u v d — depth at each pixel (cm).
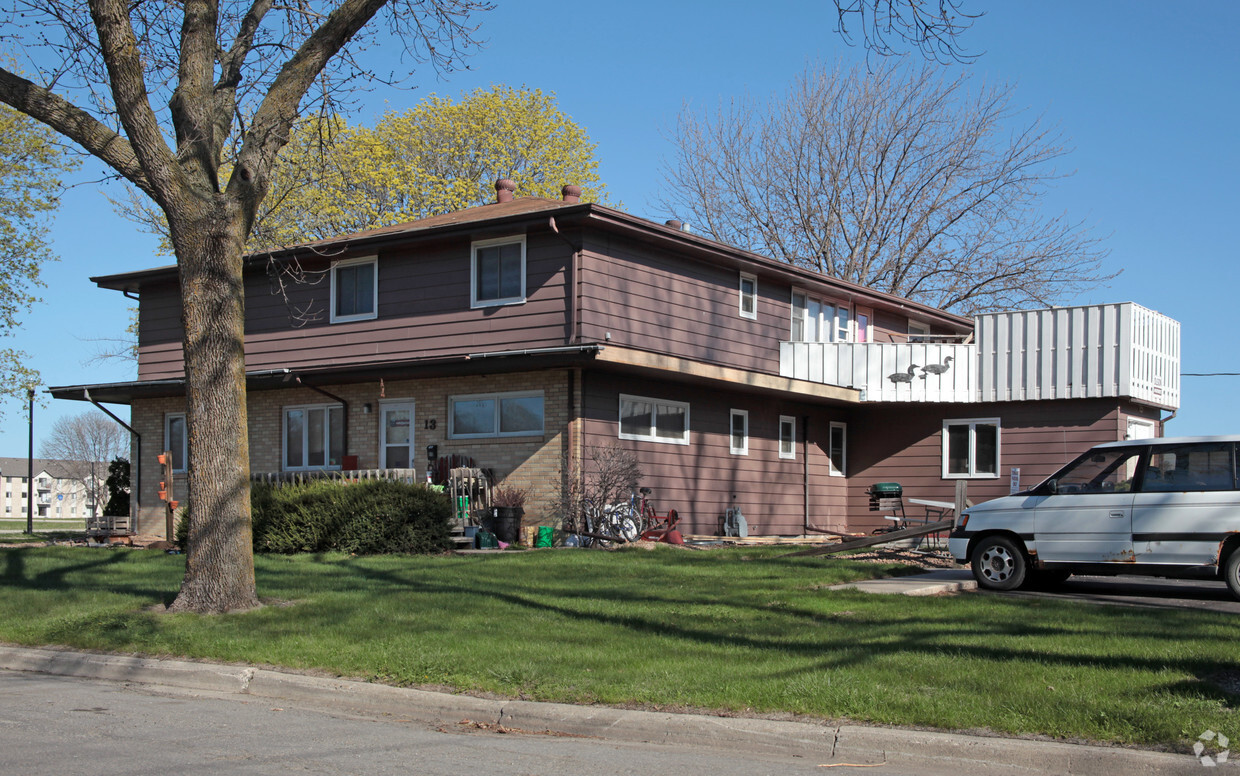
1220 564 1208
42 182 3145
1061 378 2403
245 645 966
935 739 649
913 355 2533
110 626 1068
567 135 4338
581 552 1767
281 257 2341
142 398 2670
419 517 1805
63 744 686
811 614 1090
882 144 3931
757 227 4141
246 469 1185
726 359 2350
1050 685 742
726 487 2373
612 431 2075
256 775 609
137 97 1128
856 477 2736
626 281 2095
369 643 952
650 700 756
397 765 640
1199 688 727
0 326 3194
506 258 2105
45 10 1298
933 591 1268
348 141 3859
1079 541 1284
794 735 679
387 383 2280
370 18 1256
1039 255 3862
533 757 666
